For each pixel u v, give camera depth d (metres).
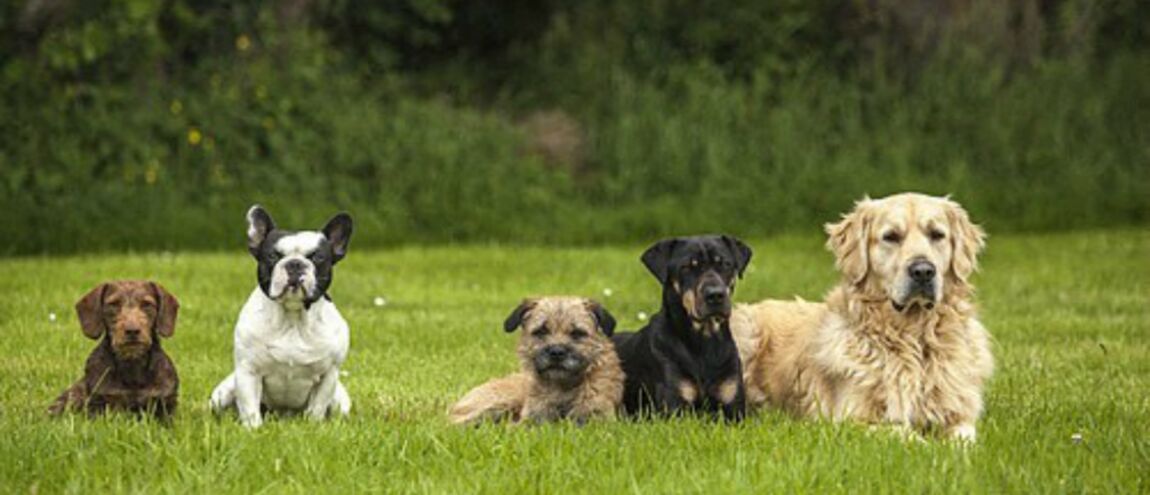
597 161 26.50
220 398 9.07
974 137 26.59
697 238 9.16
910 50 28.00
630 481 6.56
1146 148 27.00
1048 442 7.50
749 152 25.95
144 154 23.27
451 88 29.02
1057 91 27.48
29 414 8.47
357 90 26.41
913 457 7.02
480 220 24.00
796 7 28.77
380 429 7.64
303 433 7.46
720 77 27.67
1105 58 30.31
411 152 24.94
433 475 6.77
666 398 8.81
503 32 30.48
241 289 15.85
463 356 12.11
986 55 27.81
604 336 9.17
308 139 24.52
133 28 23.98
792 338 9.68
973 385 8.66
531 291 16.73
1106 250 21.06
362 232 23.02
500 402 9.27
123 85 24.12
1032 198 25.38
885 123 26.86
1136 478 6.73
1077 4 29.69
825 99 27.16
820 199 24.97
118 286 8.36
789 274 17.67
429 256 20.02
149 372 8.38
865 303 8.70
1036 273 18.55
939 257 8.47
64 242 21.64
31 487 6.48
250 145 24.09
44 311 13.84
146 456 6.95
